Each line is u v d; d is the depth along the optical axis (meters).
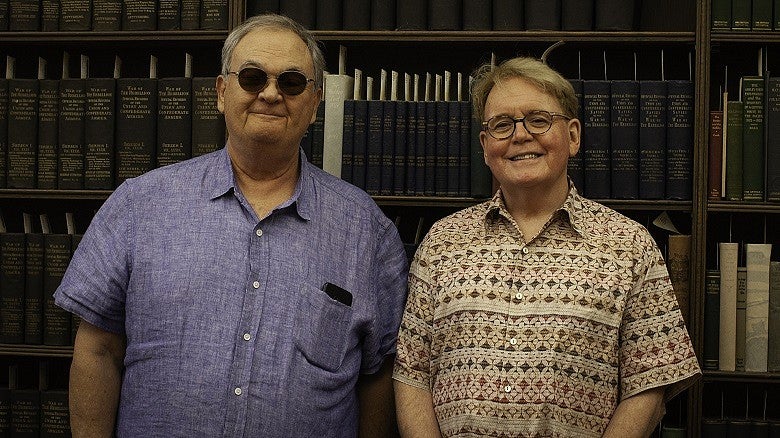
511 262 1.81
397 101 2.35
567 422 1.72
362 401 2.04
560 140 1.82
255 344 1.76
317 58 1.93
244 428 1.73
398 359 1.88
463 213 1.95
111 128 2.38
